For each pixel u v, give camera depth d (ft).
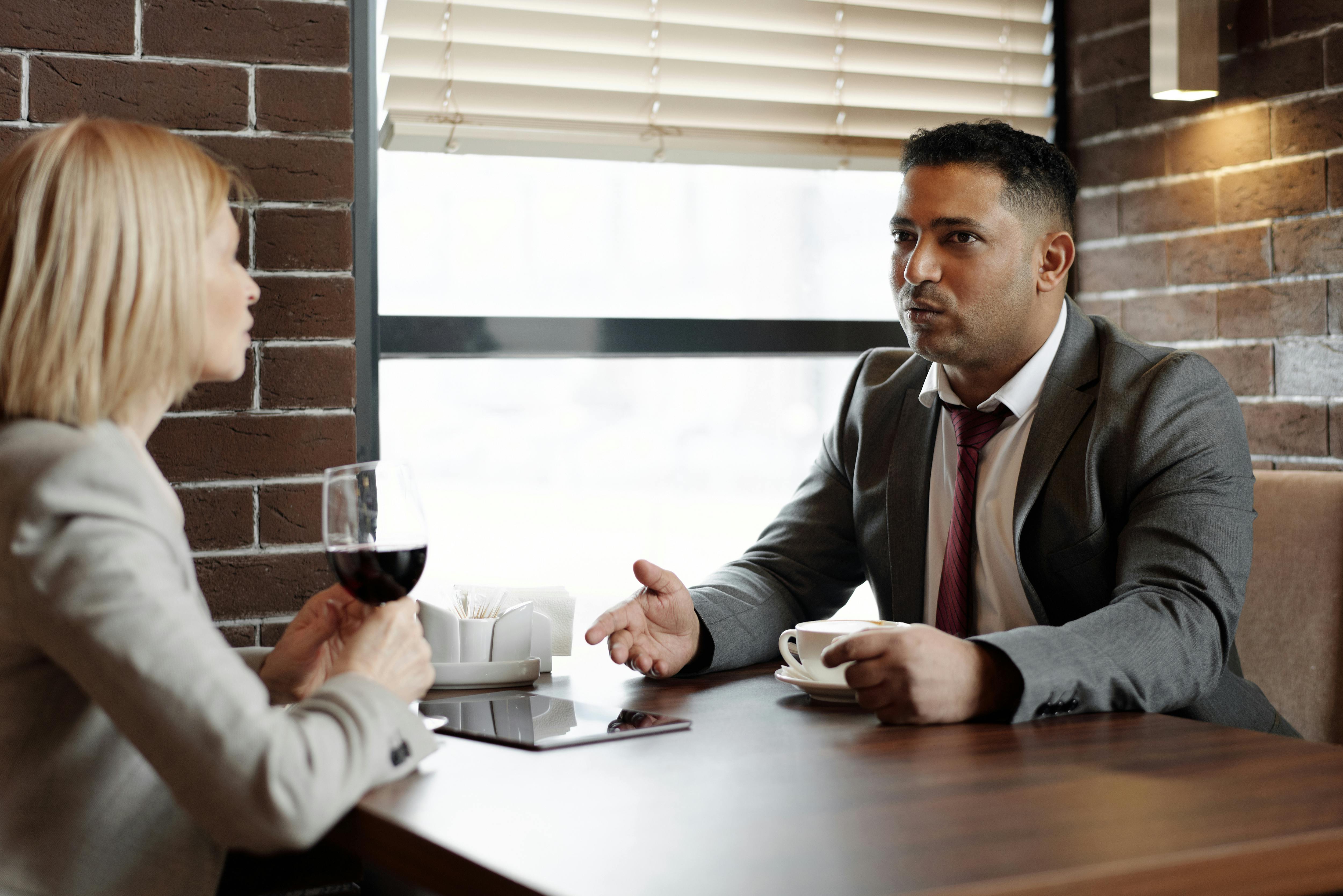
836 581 5.94
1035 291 5.27
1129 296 8.02
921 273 5.14
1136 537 4.69
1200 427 4.84
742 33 7.50
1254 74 7.12
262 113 5.68
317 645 4.01
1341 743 5.87
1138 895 2.41
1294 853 2.57
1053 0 8.40
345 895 5.43
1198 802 2.87
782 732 3.70
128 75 5.47
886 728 3.74
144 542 2.97
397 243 7.13
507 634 4.73
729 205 7.93
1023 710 3.77
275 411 5.71
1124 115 7.97
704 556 8.21
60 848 3.16
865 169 7.95
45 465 3.01
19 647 3.11
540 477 7.75
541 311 7.48
